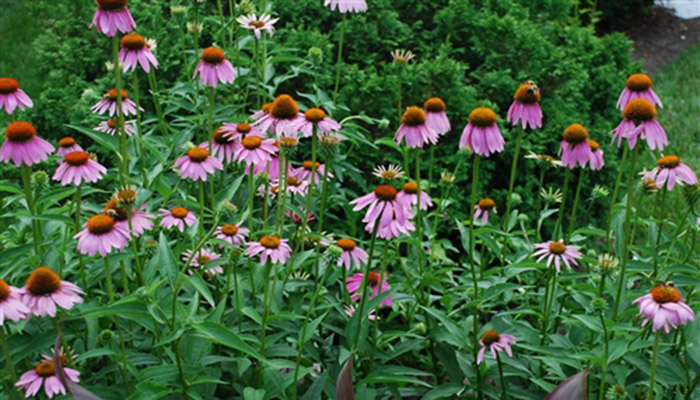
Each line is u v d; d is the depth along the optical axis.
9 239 3.48
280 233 3.03
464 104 4.91
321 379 2.78
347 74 5.04
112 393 2.59
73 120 4.89
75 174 2.74
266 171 3.41
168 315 2.65
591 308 2.90
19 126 2.71
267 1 4.77
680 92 8.70
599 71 5.64
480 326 3.99
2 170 4.97
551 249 2.95
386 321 3.54
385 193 2.61
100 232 2.49
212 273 3.13
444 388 3.03
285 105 2.88
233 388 3.02
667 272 3.04
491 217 4.79
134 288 3.11
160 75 5.01
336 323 3.41
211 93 3.38
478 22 5.43
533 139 5.07
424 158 4.87
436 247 3.93
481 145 2.86
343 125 4.09
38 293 2.25
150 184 3.21
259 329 2.92
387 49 5.40
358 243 4.46
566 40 5.84
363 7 3.91
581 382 2.14
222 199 3.33
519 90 3.10
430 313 3.06
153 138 3.88
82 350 2.92
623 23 11.14
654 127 2.69
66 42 5.50
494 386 3.33
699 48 10.17
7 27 8.96
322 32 5.49
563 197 3.21
